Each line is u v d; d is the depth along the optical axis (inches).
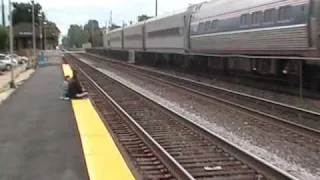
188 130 641.6
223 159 478.0
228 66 1305.4
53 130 638.5
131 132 638.5
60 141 559.2
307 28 872.9
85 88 1296.8
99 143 544.4
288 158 490.0
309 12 866.1
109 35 3969.0
